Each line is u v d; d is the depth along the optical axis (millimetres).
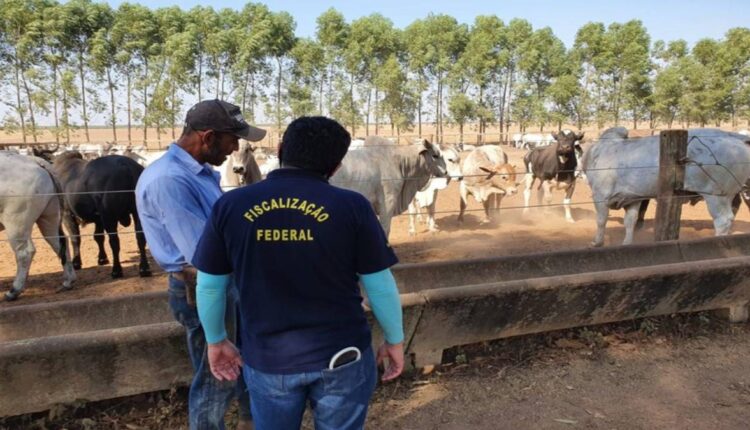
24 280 7066
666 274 4594
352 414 2111
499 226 12242
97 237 8781
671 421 3635
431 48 60875
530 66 60938
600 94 62250
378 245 2012
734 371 4301
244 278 1997
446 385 4074
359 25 60031
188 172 2594
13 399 3266
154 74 51406
